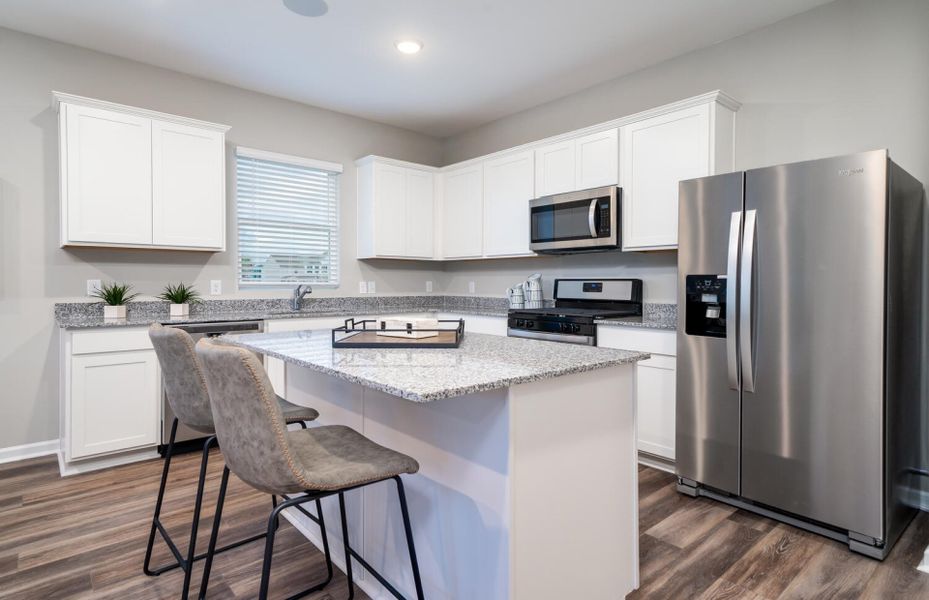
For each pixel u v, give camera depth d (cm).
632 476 172
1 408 302
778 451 220
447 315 440
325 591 178
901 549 204
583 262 391
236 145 388
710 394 242
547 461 140
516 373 132
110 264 334
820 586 179
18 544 206
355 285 455
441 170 468
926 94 244
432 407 154
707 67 322
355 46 322
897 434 210
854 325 199
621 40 315
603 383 159
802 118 283
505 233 407
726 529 220
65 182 292
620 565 168
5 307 302
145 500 247
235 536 214
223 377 116
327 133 436
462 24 296
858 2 264
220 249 348
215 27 299
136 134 315
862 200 196
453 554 147
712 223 239
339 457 136
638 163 318
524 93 399
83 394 277
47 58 313
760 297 223
